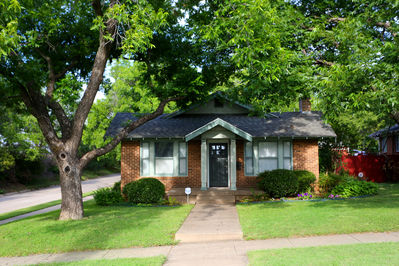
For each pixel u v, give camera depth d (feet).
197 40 38.45
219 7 34.55
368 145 93.97
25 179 100.27
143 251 22.38
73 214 32.78
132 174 50.24
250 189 46.60
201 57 43.57
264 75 29.84
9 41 24.06
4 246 24.39
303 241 22.88
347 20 33.24
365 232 24.43
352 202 37.19
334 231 24.49
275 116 54.19
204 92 41.01
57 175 122.21
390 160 69.00
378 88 27.32
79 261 20.11
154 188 42.01
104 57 34.27
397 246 20.06
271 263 17.46
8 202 65.67
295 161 49.14
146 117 39.47
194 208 38.50
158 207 39.75
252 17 27.73
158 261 19.16
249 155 49.98
